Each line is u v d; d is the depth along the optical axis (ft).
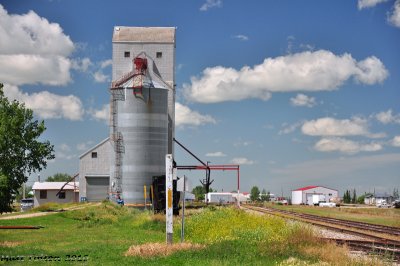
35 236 101.96
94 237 99.50
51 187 324.39
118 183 268.00
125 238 96.78
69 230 118.62
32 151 174.19
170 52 311.47
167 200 73.26
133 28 319.47
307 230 76.74
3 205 165.68
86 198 283.79
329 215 217.56
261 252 62.69
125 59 310.24
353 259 57.93
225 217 98.27
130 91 270.67
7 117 167.53
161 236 98.94
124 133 269.64
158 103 271.90
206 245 70.54
